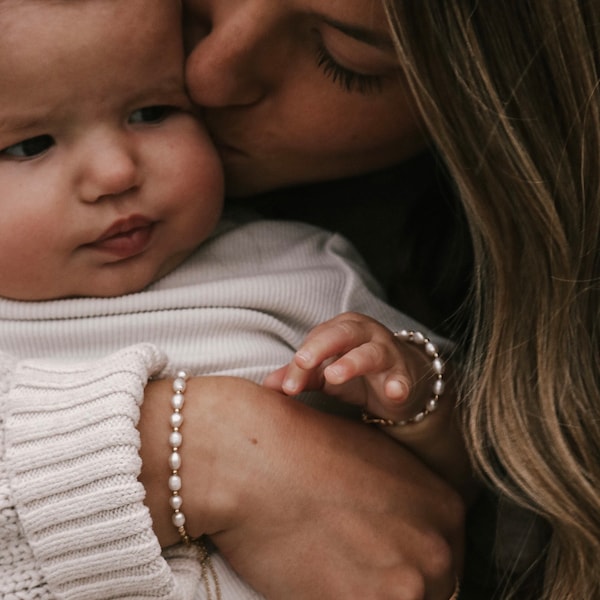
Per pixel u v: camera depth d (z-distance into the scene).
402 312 1.37
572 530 1.06
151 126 1.09
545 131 1.00
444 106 0.99
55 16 1.00
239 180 1.21
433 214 1.39
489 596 1.32
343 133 1.11
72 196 1.06
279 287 1.22
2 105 1.01
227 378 1.07
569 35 0.96
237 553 1.04
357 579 1.03
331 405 1.19
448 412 1.13
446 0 0.94
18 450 0.97
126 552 0.95
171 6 1.06
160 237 1.13
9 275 1.09
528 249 1.04
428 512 1.09
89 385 0.99
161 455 1.01
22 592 0.97
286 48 1.03
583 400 1.07
